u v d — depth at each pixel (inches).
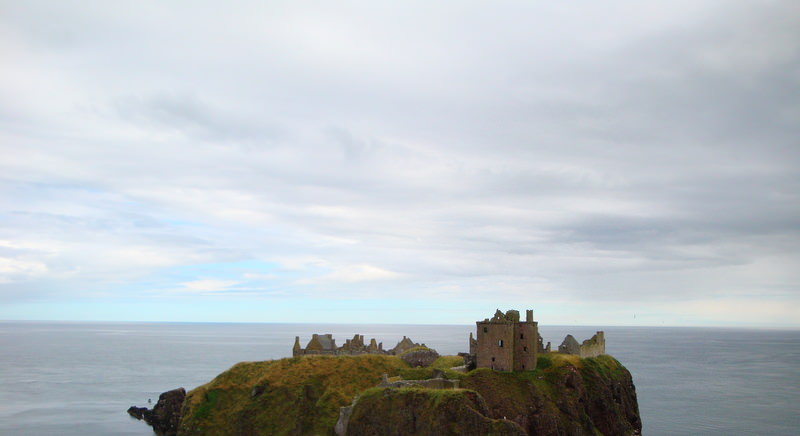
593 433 4803.2
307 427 4758.9
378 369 5246.1
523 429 4195.4
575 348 5743.1
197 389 5546.3
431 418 4042.8
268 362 5693.9
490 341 5088.6
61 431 6466.5
